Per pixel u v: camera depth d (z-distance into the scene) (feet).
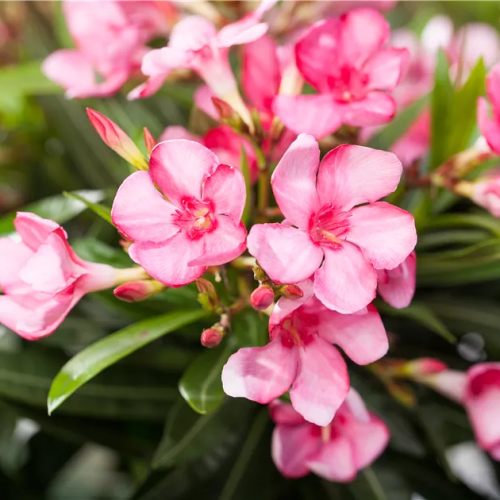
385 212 1.02
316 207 1.01
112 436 1.29
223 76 1.14
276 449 1.13
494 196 1.14
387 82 1.12
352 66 1.12
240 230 0.98
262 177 1.13
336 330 1.03
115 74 1.30
